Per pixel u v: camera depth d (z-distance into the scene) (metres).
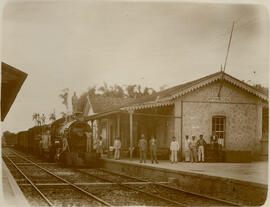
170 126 23.45
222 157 21.72
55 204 10.52
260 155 23.91
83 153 22.94
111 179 16.41
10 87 15.04
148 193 12.04
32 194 12.11
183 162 21.30
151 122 25.62
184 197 11.71
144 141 20.28
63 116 27.30
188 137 21.39
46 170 19.45
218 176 13.02
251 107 24.16
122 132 27.75
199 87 23.19
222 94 23.84
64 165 22.66
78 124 23.42
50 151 26.02
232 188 12.29
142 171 18.58
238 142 23.86
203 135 23.38
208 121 23.53
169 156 23.22
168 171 16.09
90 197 11.60
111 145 30.36
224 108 23.80
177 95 22.75
